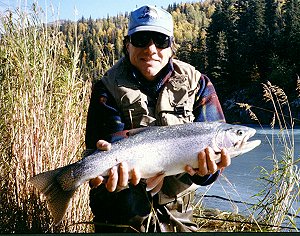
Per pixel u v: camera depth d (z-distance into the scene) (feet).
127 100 4.16
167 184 4.19
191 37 120.26
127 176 3.64
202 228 5.43
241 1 87.56
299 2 75.41
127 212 4.19
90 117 4.35
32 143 4.91
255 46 65.72
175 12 150.61
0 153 5.28
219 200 6.93
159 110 4.12
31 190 4.79
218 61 67.05
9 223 4.62
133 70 4.22
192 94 4.25
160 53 4.14
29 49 6.09
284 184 5.21
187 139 3.71
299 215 5.78
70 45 6.46
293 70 52.90
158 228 4.23
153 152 3.67
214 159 3.73
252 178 8.68
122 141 3.69
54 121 5.53
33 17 6.27
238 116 49.52
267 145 15.17
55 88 5.93
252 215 5.20
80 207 4.93
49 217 4.74
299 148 14.16
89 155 3.68
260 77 59.77
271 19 78.84
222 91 63.46
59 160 5.11
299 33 61.00
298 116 40.63
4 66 6.12
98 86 4.38
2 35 6.33
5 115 5.66
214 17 82.33
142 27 4.09
